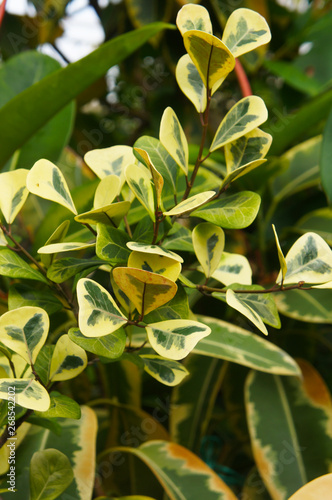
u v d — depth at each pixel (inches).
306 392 41.4
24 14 67.7
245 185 45.2
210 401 44.0
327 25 60.9
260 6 64.6
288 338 49.9
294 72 57.2
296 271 28.9
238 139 29.9
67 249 28.1
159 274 27.0
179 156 29.3
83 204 39.0
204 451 57.3
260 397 41.2
